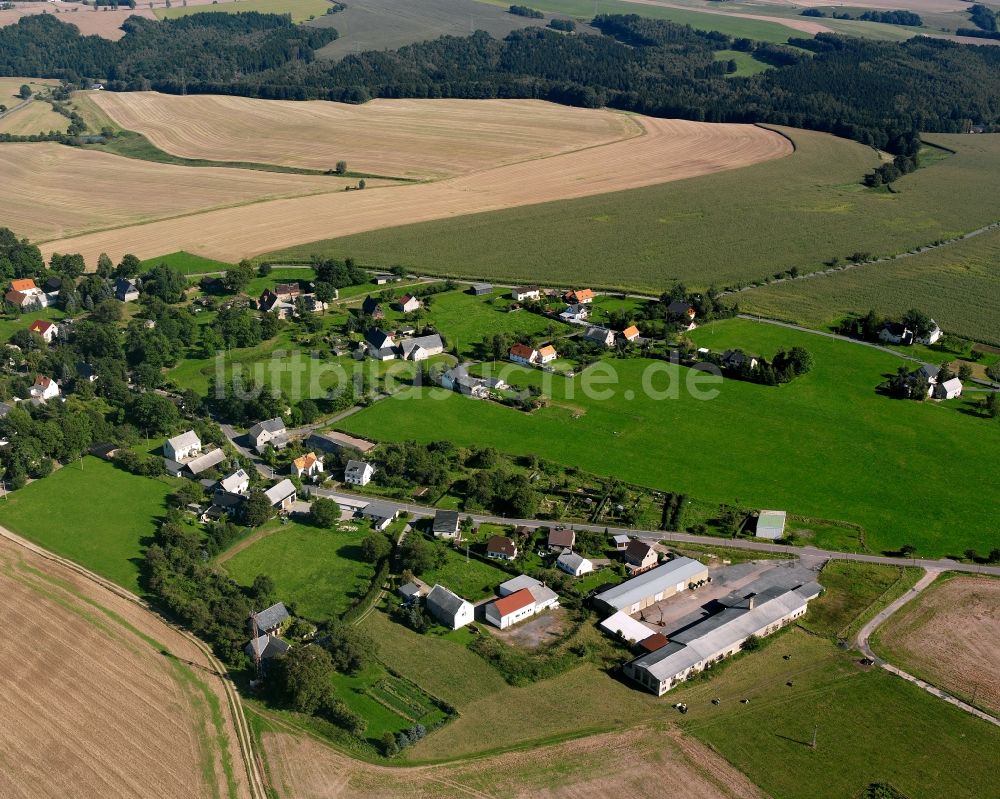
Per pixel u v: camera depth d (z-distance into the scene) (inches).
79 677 4635.8
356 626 5054.1
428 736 4357.8
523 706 4544.8
